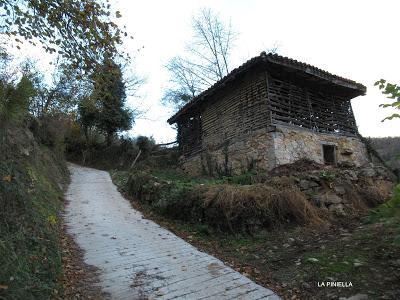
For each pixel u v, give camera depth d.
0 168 5.03
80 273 4.98
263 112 10.82
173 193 8.71
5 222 4.30
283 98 11.17
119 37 5.96
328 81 11.85
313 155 11.16
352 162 12.23
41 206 6.89
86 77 6.35
